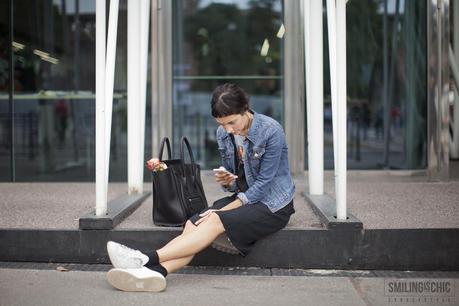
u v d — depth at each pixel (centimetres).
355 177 696
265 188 364
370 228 387
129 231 395
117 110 688
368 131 699
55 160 703
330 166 694
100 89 414
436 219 421
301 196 555
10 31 695
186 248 345
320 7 511
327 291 345
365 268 387
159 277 336
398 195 561
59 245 399
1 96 698
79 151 701
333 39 467
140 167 534
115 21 464
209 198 558
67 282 360
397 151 698
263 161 362
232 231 356
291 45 703
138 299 330
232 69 848
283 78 739
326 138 694
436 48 666
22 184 675
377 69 695
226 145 381
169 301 327
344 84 404
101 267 392
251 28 824
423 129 692
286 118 711
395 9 689
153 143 691
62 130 701
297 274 378
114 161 690
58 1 699
